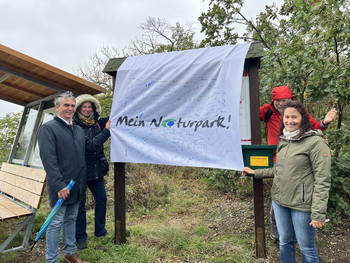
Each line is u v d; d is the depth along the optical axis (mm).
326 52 4055
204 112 2771
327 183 1936
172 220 4012
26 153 4164
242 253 2861
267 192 4422
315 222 1920
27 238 3244
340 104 3635
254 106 2705
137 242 3270
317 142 2008
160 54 3213
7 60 2996
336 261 2746
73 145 2693
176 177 6035
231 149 2611
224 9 5289
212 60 2783
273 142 3080
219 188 5141
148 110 3020
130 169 6027
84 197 3172
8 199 3883
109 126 3195
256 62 2717
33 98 4414
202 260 2850
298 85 3785
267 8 5199
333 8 3141
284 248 2264
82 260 2910
